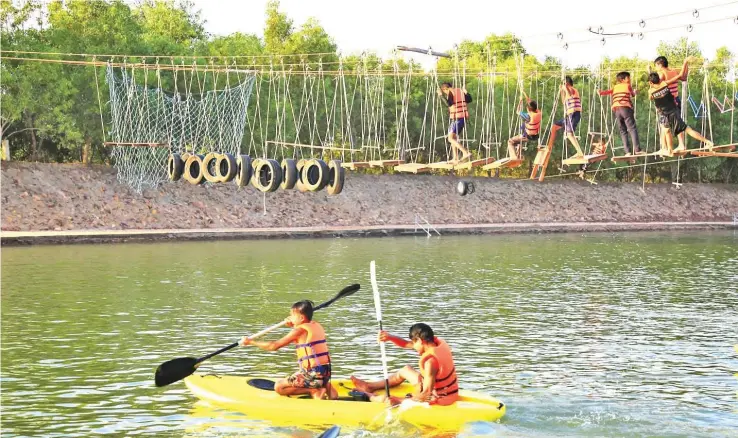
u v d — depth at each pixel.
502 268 37.03
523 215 68.25
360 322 23.11
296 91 65.12
